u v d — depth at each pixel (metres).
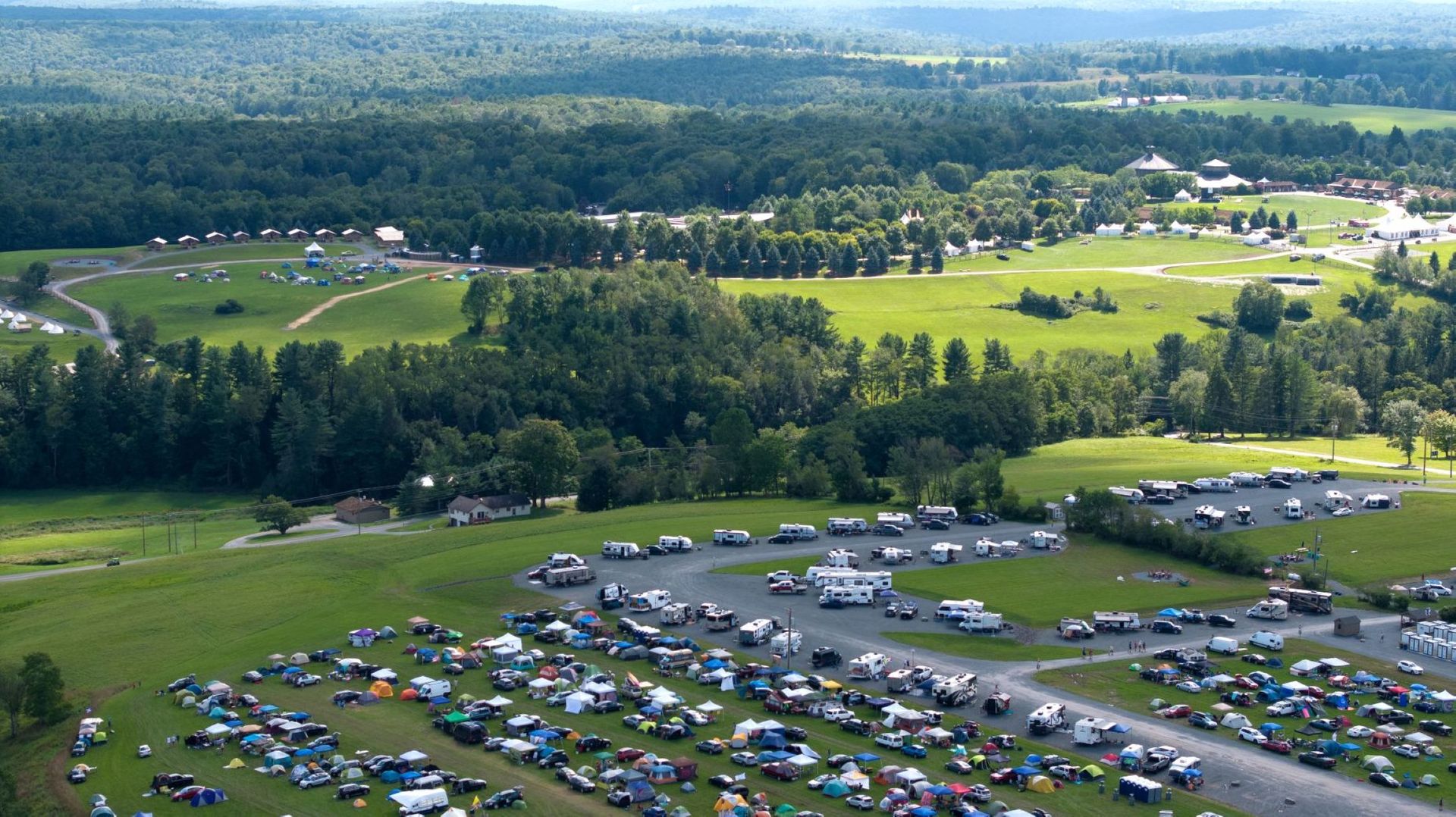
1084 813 171.38
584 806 174.75
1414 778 182.00
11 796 180.00
